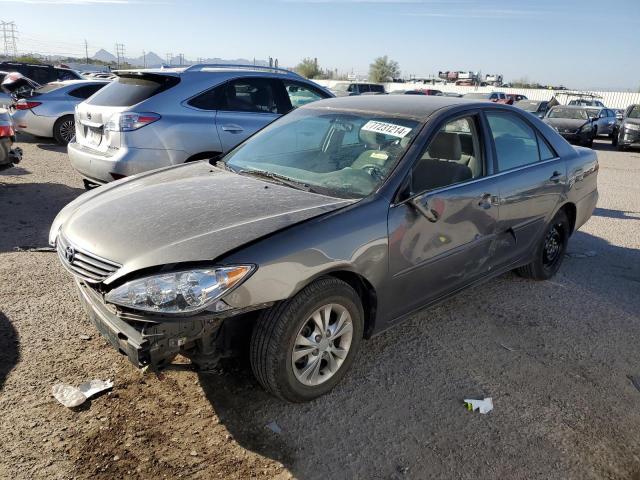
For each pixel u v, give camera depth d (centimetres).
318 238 267
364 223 288
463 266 362
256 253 247
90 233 273
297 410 283
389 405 292
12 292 395
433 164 334
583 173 487
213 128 568
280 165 362
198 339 254
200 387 296
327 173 336
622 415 296
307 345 276
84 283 268
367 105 389
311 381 284
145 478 232
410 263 316
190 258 239
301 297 263
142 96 553
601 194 951
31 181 768
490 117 395
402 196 310
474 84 4678
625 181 1122
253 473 239
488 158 380
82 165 568
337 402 292
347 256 277
